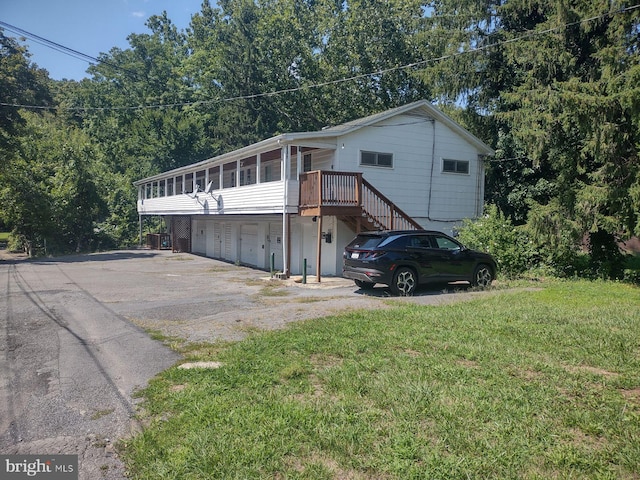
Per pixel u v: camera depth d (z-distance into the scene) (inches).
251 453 132.8
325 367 209.2
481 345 235.8
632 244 925.2
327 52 1348.4
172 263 882.1
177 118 1670.8
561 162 568.1
